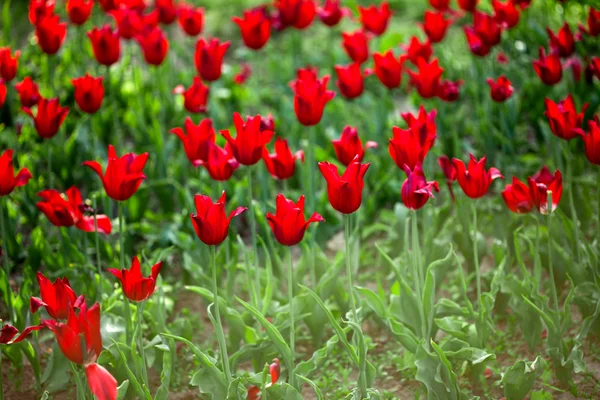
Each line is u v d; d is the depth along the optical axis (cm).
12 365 432
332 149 612
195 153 415
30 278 434
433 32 570
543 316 379
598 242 451
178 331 425
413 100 640
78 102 466
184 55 730
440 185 560
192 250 484
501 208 506
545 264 447
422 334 380
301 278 455
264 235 504
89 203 403
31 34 907
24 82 484
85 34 766
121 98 666
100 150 611
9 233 505
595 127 380
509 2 546
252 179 601
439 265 450
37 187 546
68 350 289
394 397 395
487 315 391
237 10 973
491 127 576
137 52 761
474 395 389
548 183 403
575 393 380
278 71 766
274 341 354
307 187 531
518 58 661
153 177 563
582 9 704
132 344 355
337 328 346
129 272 319
